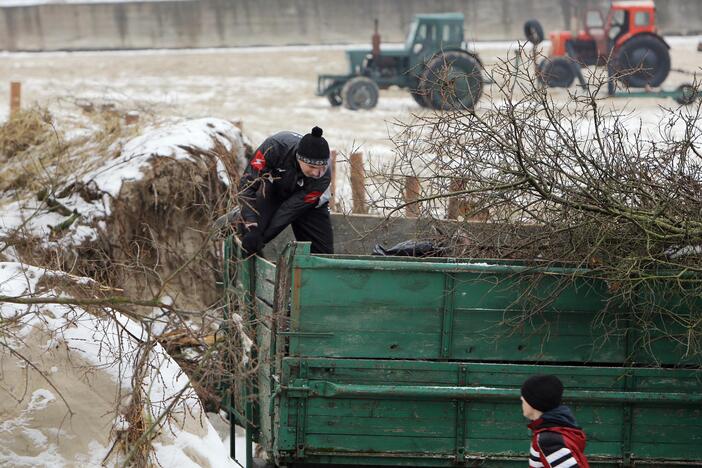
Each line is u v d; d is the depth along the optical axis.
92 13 148.38
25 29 147.88
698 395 19.77
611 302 19.75
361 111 88.75
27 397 19.41
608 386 19.78
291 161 22.67
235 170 36.91
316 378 19.38
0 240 28.64
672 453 20.03
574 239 20.05
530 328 19.73
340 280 19.25
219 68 122.25
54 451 19.05
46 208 33.53
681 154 20.94
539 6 144.25
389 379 19.45
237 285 23.06
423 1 146.75
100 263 30.86
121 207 32.38
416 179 23.34
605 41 94.12
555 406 15.94
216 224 22.03
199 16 149.12
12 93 53.00
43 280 21.66
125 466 18.27
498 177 20.78
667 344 19.95
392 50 93.38
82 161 37.78
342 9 148.50
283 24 149.38
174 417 20.17
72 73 115.50
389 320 19.42
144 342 19.30
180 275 32.66
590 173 20.14
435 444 19.67
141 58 135.12
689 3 146.38
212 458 20.84
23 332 20.06
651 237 19.69
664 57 93.50
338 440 19.53
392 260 19.27
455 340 19.62
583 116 23.09
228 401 23.00
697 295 19.59
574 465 15.45
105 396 20.02
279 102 93.12
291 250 19.08
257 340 21.27
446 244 22.48
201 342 20.23
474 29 145.25
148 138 36.75
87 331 20.91
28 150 40.00
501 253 21.09
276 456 19.61
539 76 22.78
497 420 19.69
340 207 33.25
